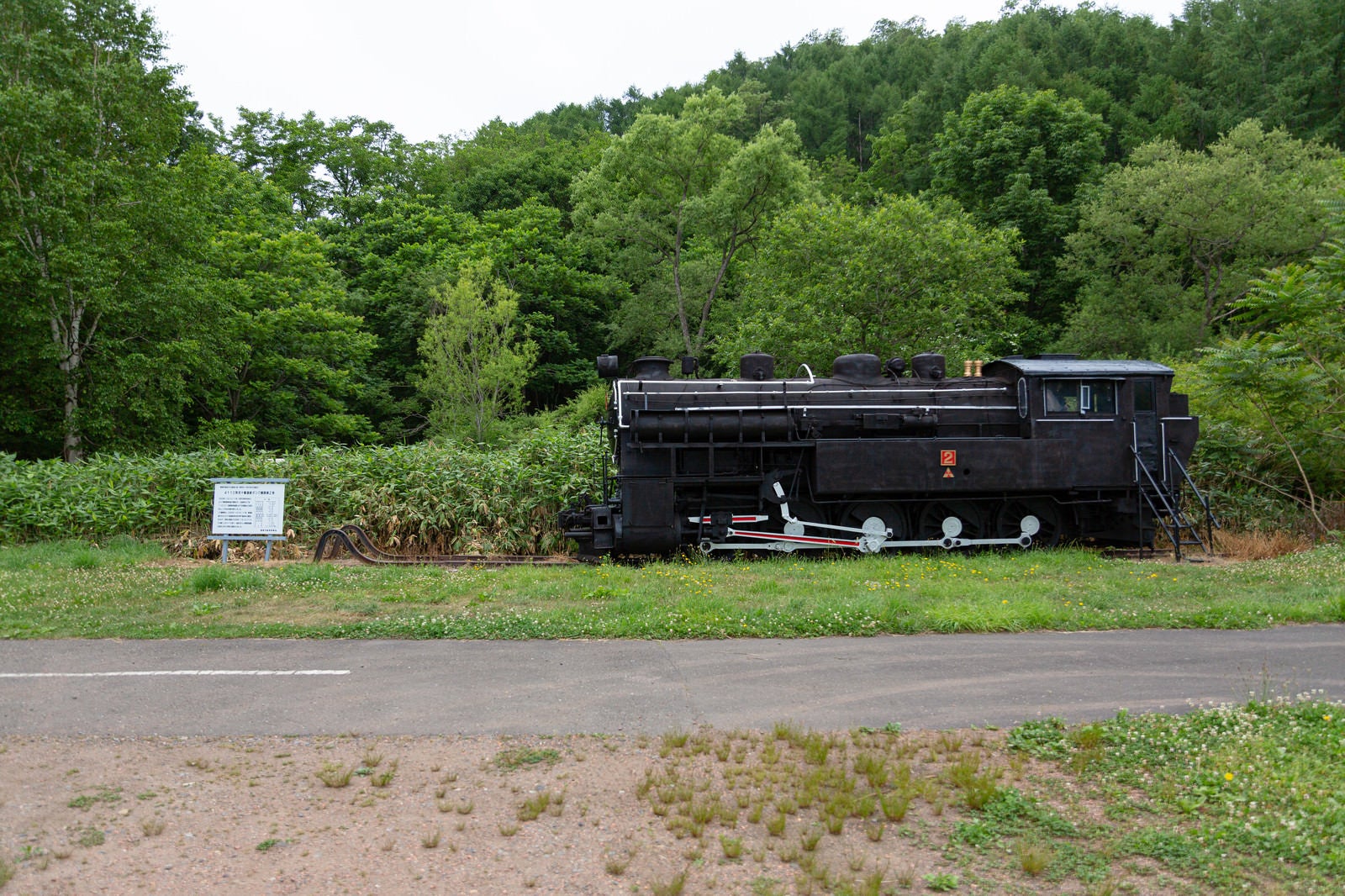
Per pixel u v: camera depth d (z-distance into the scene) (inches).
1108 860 168.9
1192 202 1254.3
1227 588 420.8
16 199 826.8
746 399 564.7
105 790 196.4
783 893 157.5
